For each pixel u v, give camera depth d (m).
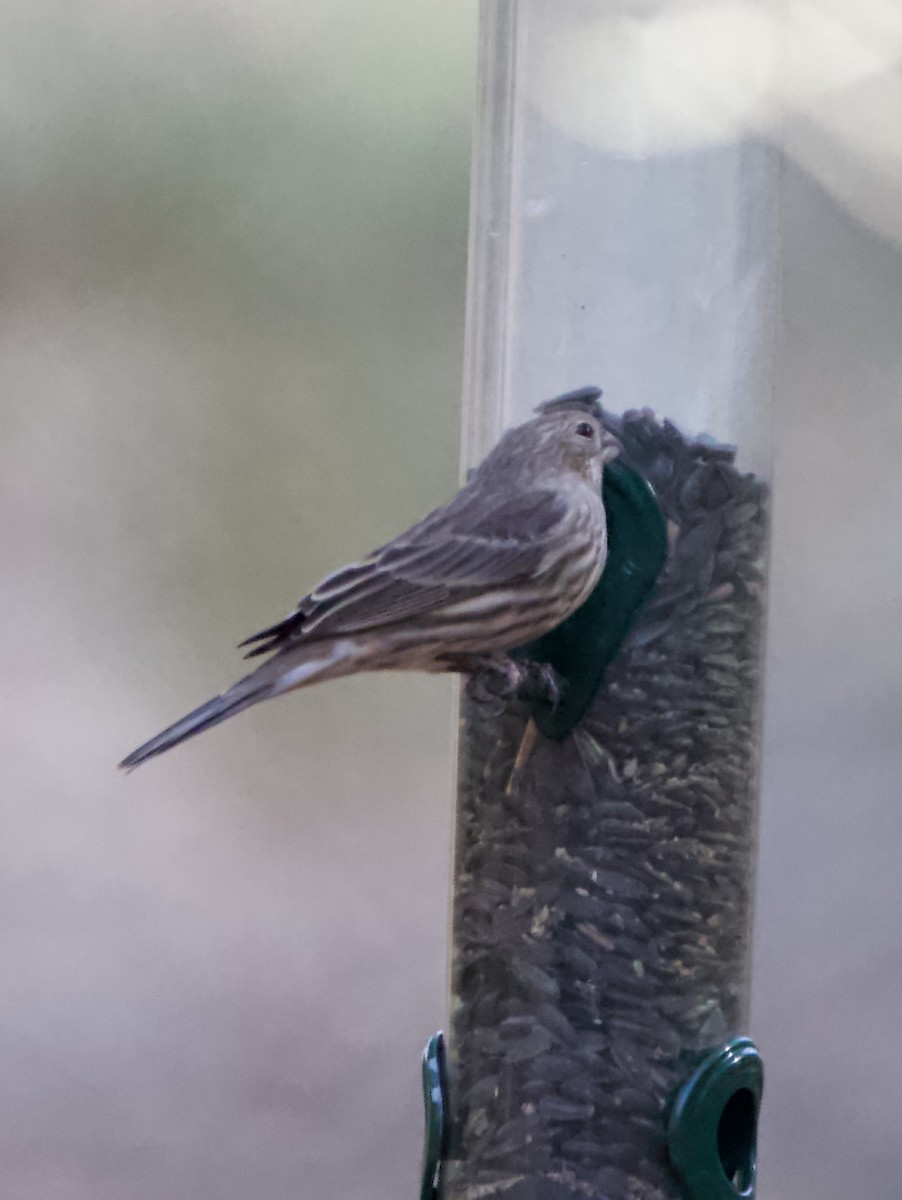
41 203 14.86
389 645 7.54
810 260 14.19
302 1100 13.98
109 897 16.00
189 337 15.27
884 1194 12.27
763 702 8.14
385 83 14.19
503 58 8.05
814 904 14.38
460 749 8.01
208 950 15.51
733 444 7.90
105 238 14.94
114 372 15.59
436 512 7.70
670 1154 7.62
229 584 16.36
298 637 7.53
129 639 17.03
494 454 7.80
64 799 16.94
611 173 7.89
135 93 14.46
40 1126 13.59
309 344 14.97
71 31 14.43
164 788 17.14
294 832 16.69
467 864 7.95
